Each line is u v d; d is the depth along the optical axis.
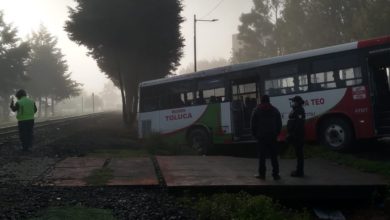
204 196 9.29
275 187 9.41
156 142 17.92
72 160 13.25
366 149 14.02
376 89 13.03
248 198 8.61
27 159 13.21
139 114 19.81
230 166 12.36
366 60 12.91
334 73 13.56
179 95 18.28
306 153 13.91
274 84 15.02
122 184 9.65
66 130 27.05
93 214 7.25
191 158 14.28
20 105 15.18
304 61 14.27
